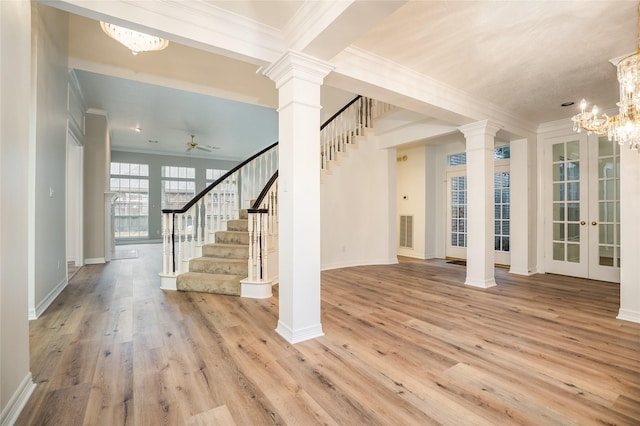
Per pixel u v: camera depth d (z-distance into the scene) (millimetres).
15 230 1591
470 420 1542
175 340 2486
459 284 4465
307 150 2561
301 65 2467
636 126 2359
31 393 1735
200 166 11922
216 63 4512
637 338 2555
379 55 2939
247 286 3734
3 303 1470
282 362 2129
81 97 5668
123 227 10547
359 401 1695
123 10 2012
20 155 1653
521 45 2736
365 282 4574
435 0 2143
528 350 2330
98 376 1937
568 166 5039
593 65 3107
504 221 6066
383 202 6160
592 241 4785
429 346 2393
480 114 4113
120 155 10539
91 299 3629
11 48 1562
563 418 1560
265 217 3789
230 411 1606
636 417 1565
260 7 2285
